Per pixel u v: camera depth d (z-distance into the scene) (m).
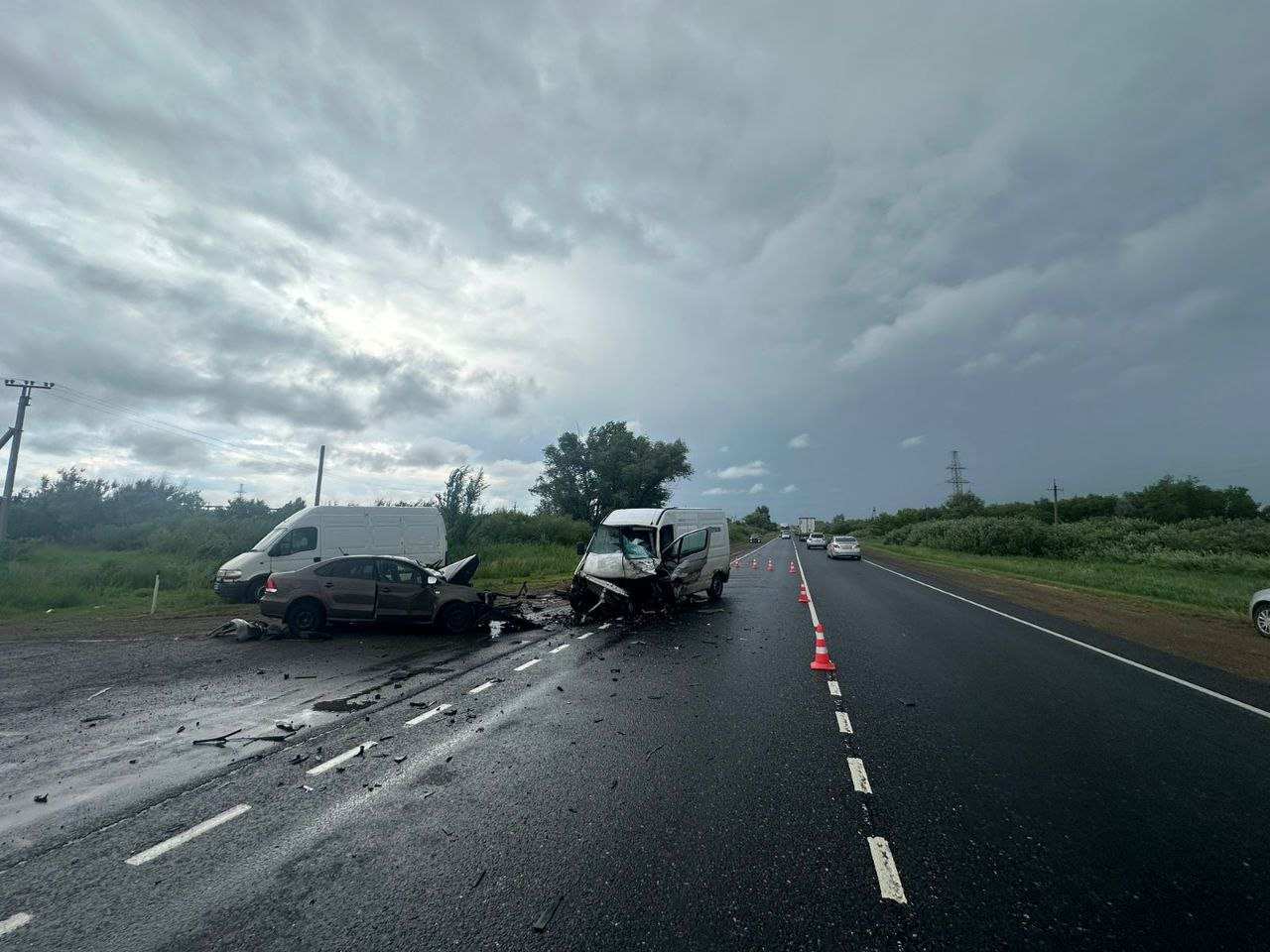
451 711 6.76
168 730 6.11
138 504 45.34
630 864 3.62
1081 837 4.03
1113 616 15.00
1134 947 2.94
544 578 23.22
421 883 3.42
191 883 3.44
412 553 17.84
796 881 3.46
